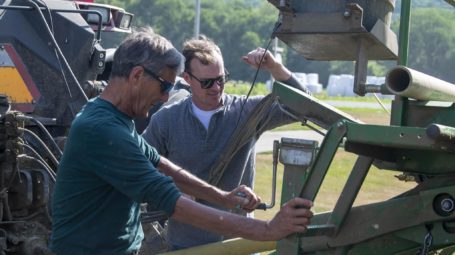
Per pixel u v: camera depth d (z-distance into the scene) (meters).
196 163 4.75
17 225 5.33
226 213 3.42
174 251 4.58
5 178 5.16
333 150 3.54
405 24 3.72
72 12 5.99
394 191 11.52
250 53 4.71
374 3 3.90
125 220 3.54
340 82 56.81
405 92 3.31
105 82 6.39
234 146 4.56
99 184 3.45
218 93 4.64
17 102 5.79
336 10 3.86
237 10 82.44
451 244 3.57
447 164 3.59
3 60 5.84
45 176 5.43
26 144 5.27
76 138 3.41
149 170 3.38
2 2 6.08
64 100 5.96
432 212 3.51
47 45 6.02
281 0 3.90
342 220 3.75
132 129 3.55
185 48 4.66
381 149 3.68
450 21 48.47
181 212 3.38
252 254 4.80
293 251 3.76
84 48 6.04
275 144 3.95
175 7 67.56
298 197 3.57
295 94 4.17
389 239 3.72
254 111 4.40
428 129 3.16
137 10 66.50
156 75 3.48
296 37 3.99
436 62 48.09
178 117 4.74
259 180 11.88
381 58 4.20
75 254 3.52
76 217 3.51
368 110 29.23
